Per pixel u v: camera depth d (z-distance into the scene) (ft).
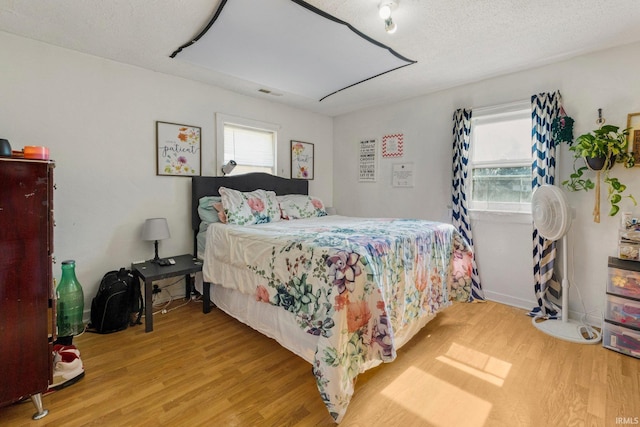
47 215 4.70
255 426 4.42
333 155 14.42
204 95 9.93
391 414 4.69
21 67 6.89
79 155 7.73
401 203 11.86
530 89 8.64
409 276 6.39
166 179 9.29
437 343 6.90
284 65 8.32
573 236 8.07
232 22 6.14
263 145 11.87
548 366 5.96
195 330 7.50
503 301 9.39
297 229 7.57
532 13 5.92
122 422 4.48
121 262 8.51
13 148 6.86
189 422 4.50
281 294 5.93
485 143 9.73
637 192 7.11
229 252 7.64
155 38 6.92
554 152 8.15
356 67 8.45
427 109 10.91
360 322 4.99
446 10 5.81
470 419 4.58
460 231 9.89
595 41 7.05
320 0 5.46
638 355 6.20
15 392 4.42
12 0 5.48
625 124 7.22
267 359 6.22
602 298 7.68
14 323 4.42
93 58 7.83
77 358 5.61
